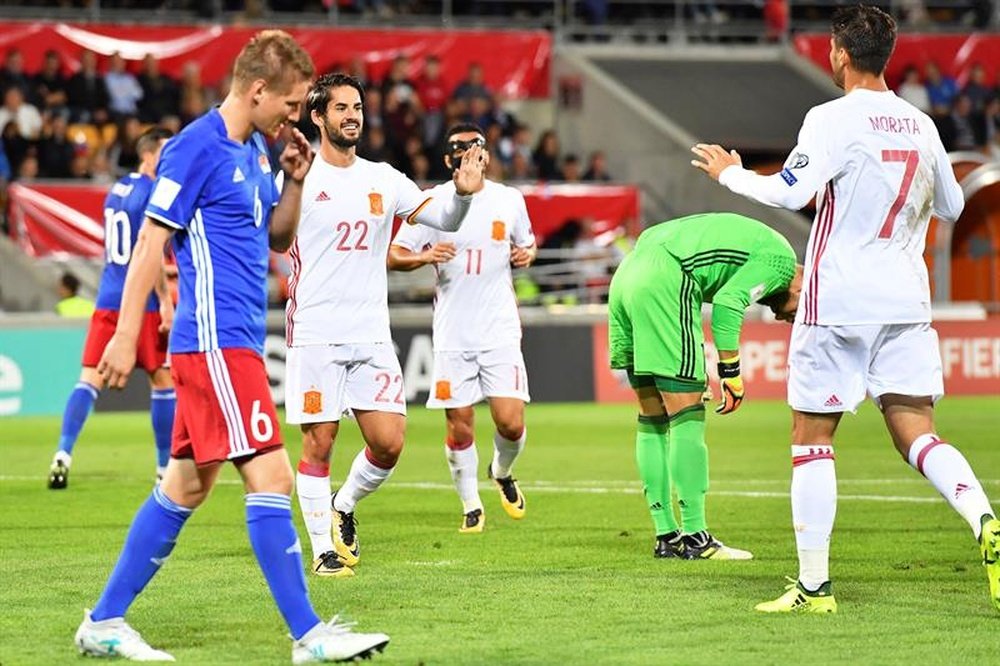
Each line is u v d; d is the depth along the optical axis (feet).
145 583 66.13
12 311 240.32
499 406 109.50
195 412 64.64
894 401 76.07
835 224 74.49
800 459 75.66
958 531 104.58
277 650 67.05
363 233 90.22
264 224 65.87
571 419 213.46
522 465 155.43
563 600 78.79
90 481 141.18
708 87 319.27
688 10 333.83
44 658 65.31
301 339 90.07
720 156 75.36
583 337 242.58
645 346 92.32
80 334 223.51
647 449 94.63
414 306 251.19
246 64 64.44
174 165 63.46
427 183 269.03
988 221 287.89
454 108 279.28
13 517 114.73
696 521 93.81
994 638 68.74
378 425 90.58
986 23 337.93
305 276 90.27
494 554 96.07
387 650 66.49
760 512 116.88
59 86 262.88
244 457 64.75
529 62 308.60
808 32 337.93
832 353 74.64
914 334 75.20
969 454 162.40
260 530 64.39
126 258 132.67
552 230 272.31
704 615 74.49
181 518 66.13
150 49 282.56
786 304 91.30
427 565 91.40
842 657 64.90
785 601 75.72
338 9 306.14
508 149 280.10
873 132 73.82
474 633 70.23
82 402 134.62
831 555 93.97
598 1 323.78
